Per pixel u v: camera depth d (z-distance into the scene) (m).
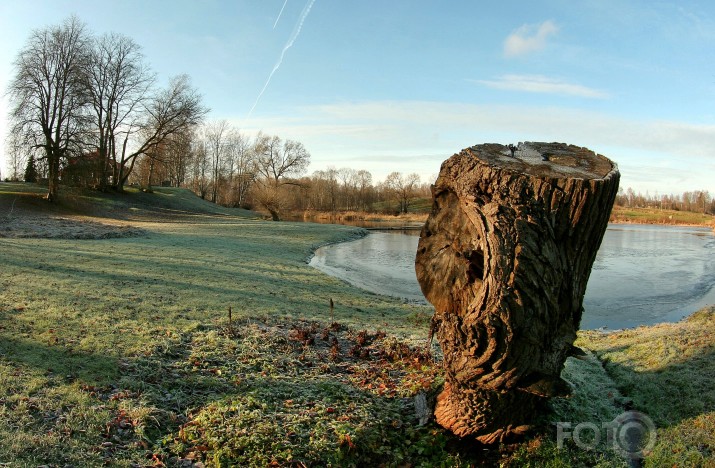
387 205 104.38
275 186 72.25
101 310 10.01
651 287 21.66
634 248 41.91
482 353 4.69
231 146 83.31
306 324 10.62
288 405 6.23
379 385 7.16
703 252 38.34
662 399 6.82
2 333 7.86
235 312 11.03
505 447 5.43
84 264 15.75
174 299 11.79
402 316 13.17
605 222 4.76
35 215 32.53
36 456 4.76
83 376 6.61
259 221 52.16
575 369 8.03
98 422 5.52
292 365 7.74
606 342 10.31
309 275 19.50
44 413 5.55
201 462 5.07
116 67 51.75
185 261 18.69
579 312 4.98
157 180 81.06
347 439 5.39
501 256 4.44
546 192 4.53
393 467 5.26
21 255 16.39
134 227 31.84
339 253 31.11
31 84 36.12
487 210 4.62
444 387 6.03
